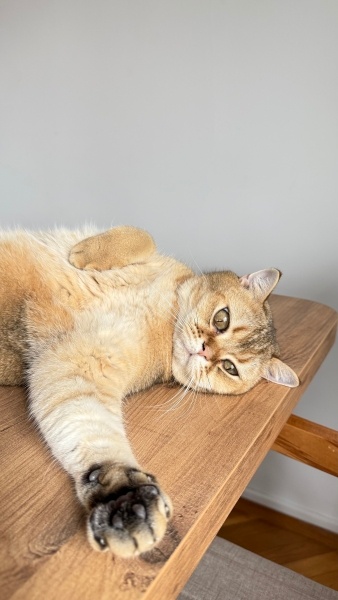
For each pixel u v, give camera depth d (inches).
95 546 8.2
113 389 13.9
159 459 11.1
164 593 8.2
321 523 28.1
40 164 32.7
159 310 16.9
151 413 13.5
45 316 15.4
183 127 27.4
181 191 28.4
